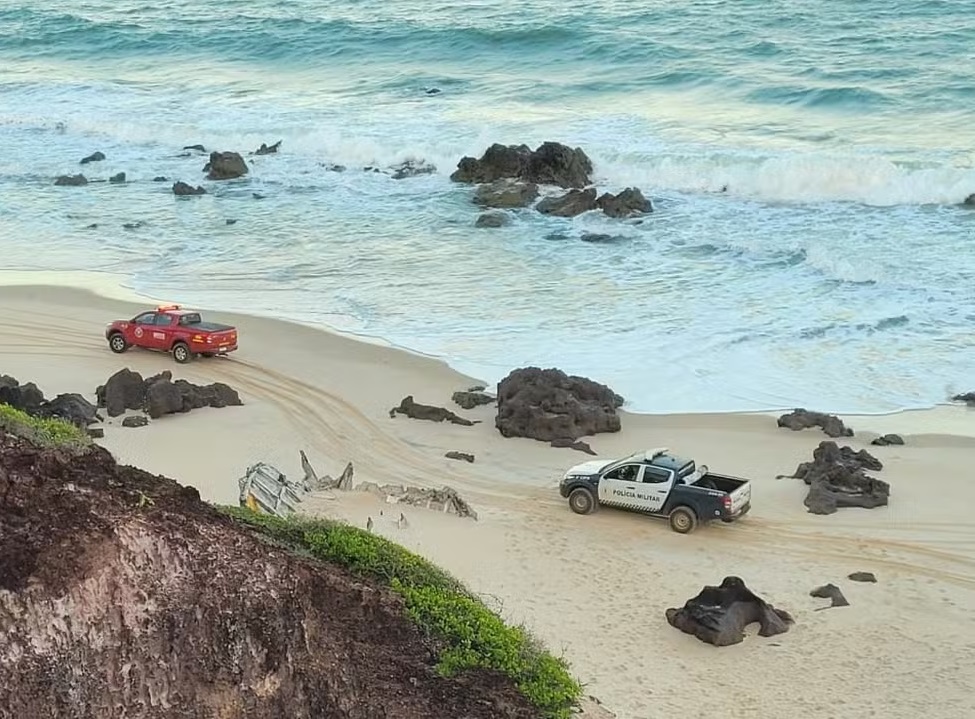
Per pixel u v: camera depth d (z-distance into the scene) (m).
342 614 13.93
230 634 12.57
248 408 31.11
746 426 29.88
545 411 29.64
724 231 44.47
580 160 52.00
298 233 47.38
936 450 28.33
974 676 19.03
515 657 14.58
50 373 33.75
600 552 23.41
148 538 12.70
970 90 58.09
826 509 25.42
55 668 11.71
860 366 32.94
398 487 25.42
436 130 59.41
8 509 12.48
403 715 13.23
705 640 19.81
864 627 20.62
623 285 39.72
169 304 39.69
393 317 37.84
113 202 52.78
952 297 37.03
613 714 16.55
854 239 42.44
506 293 39.56
